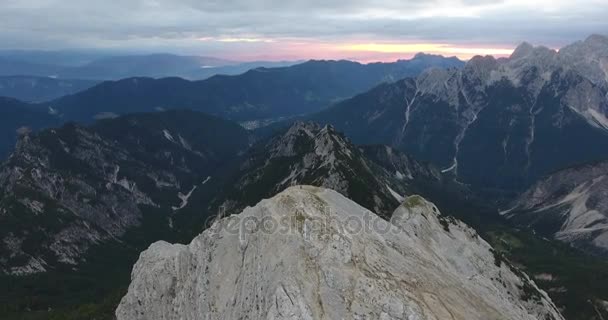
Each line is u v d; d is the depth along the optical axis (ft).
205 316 274.77
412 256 278.05
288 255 245.86
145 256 389.80
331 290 228.43
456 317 242.99
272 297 226.58
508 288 360.28
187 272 328.08
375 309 223.30
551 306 375.04
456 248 355.97
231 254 292.81
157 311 337.93
